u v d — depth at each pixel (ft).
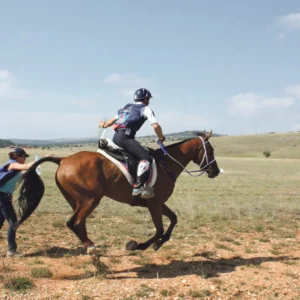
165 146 23.09
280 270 21.88
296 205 49.96
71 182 20.01
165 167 22.15
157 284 18.74
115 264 22.27
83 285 18.29
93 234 30.22
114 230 31.89
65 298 16.72
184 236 30.27
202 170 24.41
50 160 21.25
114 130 21.50
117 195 21.06
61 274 19.56
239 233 32.30
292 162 262.67
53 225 32.81
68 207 45.57
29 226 32.48
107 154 20.83
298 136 608.60
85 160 20.36
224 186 85.56
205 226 34.91
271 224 36.60
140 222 35.96
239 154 479.82
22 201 20.76
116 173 20.56
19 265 21.18
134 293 17.42
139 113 21.16
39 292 17.22
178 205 45.78
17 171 22.85
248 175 130.41
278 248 27.40
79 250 25.11
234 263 23.22
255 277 20.38
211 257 24.41
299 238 31.09
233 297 17.69
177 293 17.72
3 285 17.81
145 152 20.80
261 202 53.36
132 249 21.80
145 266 22.00
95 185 20.10
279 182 100.94
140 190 20.31
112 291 17.60
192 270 21.49
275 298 17.69
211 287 18.61
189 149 23.73
